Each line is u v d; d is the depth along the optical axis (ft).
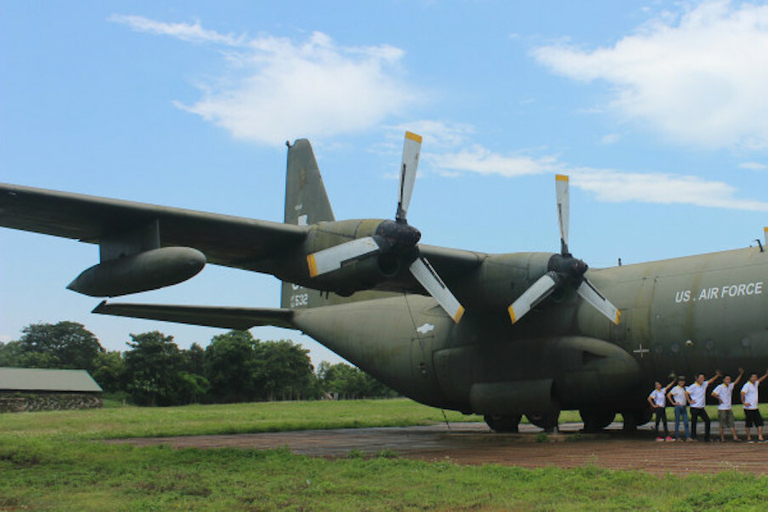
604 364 48.14
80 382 168.35
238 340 234.79
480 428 72.95
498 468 30.66
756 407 41.75
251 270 51.78
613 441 47.44
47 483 30.04
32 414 117.60
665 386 46.93
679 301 46.19
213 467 34.14
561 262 47.78
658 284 48.14
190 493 27.27
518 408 52.11
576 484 25.90
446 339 56.90
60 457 39.42
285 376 242.99
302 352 253.65
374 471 31.58
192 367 246.27
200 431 65.82
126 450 43.24
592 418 54.95
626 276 50.88
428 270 44.80
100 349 331.57
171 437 60.95
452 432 62.95
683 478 26.23
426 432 65.98
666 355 46.21
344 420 87.10
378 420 85.87
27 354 304.50
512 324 53.01
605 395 48.80
